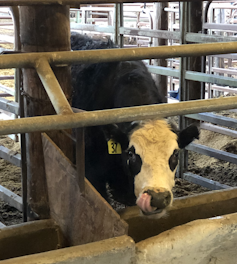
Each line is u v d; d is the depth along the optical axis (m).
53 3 1.86
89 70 2.99
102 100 2.79
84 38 3.64
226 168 4.16
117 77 2.75
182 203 1.85
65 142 2.08
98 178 2.89
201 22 3.83
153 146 2.04
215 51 1.67
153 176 1.89
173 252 1.38
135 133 2.12
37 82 1.99
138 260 1.32
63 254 1.21
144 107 1.38
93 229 1.50
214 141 4.83
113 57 1.53
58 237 1.84
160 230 1.84
